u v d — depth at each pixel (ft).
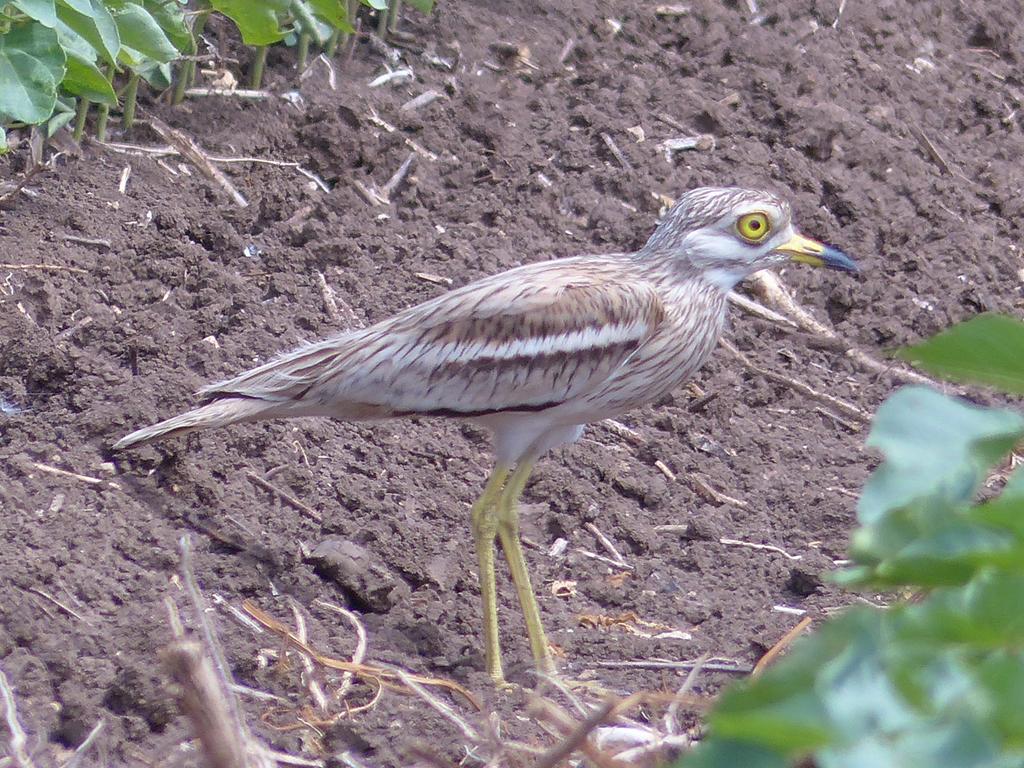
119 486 31.17
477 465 34.73
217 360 35.63
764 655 28.86
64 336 35.35
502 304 29.43
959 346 11.96
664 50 51.13
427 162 44.45
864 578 13.37
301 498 32.27
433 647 28.96
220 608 28.40
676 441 36.68
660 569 32.35
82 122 41.86
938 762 10.57
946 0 57.41
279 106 45.06
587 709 26.14
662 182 44.80
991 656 11.44
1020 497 11.97
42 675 25.32
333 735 25.26
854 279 43.24
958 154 49.96
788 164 46.29
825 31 53.62
